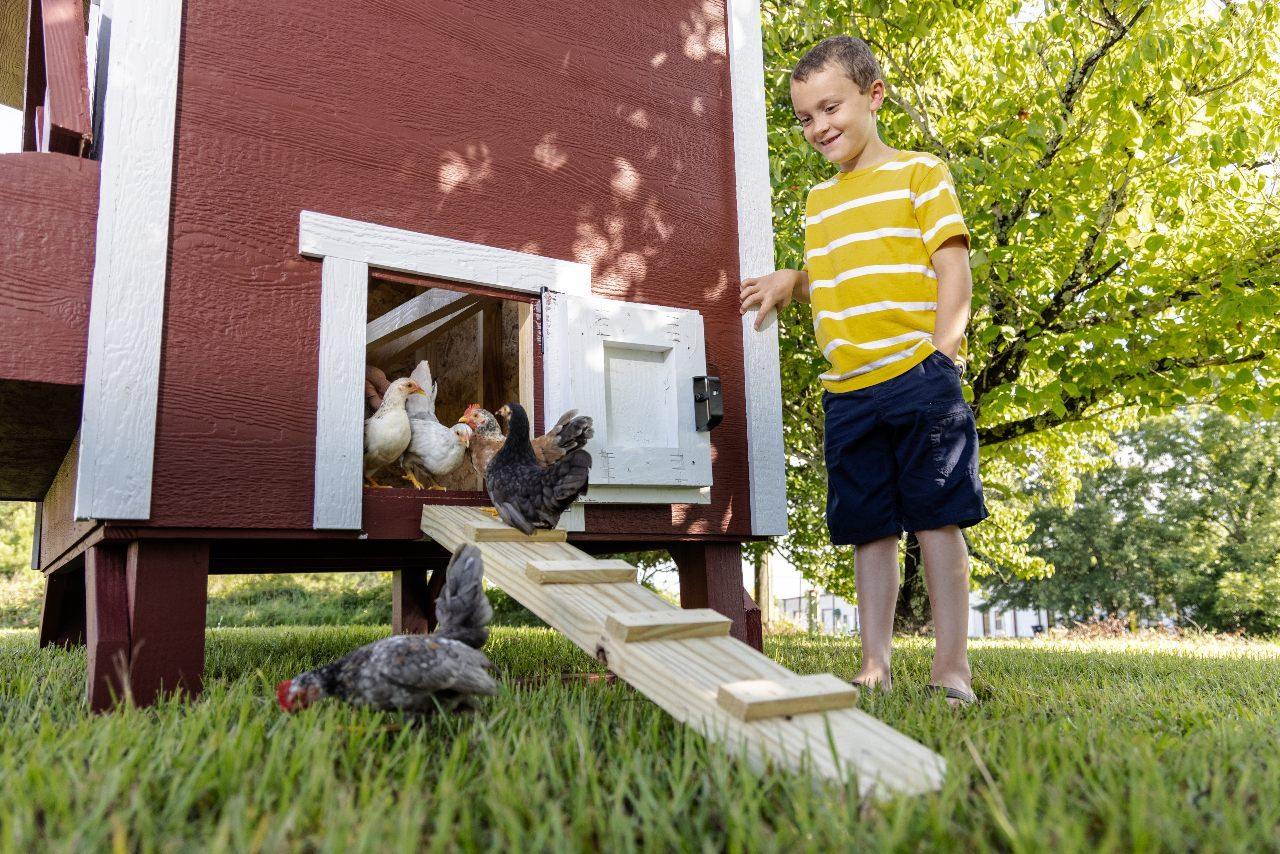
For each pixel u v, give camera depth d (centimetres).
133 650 275
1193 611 3262
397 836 122
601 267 396
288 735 177
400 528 330
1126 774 168
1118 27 668
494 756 160
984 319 780
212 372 297
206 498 289
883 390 309
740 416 428
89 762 160
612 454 366
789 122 793
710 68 452
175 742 175
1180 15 732
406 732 193
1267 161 752
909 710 243
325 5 339
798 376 871
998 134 682
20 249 276
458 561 249
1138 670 459
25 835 124
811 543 1152
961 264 308
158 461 283
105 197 283
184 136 303
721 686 186
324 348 318
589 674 335
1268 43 671
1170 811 136
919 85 768
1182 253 725
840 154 337
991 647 819
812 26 718
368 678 209
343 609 1891
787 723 181
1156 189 684
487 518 318
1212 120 673
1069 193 704
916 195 319
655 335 390
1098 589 3506
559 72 397
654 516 390
